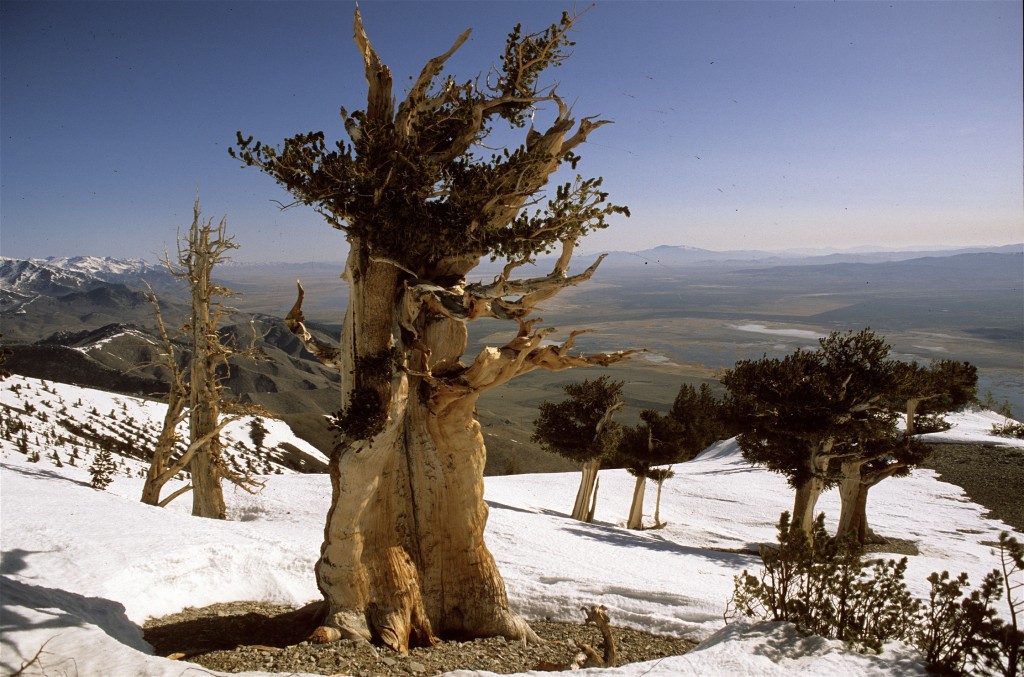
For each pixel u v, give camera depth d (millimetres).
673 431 41469
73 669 7461
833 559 10438
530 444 100312
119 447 65875
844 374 29406
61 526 16953
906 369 29812
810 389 29250
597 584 18797
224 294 28812
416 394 13406
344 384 12617
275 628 12883
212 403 28719
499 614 13766
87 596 12344
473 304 12164
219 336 29094
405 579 12977
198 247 27891
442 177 12016
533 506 42812
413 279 12711
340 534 12328
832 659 9258
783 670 8844
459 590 13672
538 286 12445
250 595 16000
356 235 11711
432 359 13320
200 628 12672
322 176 11094
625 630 15492
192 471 28797
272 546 18000
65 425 65312
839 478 30625
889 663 9219
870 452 33812
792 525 10828
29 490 21828
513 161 11750
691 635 15078
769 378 30203
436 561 13516
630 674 8797
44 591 11242
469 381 12781
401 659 11609
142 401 87938
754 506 48844
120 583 13859
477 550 13773
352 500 12242
